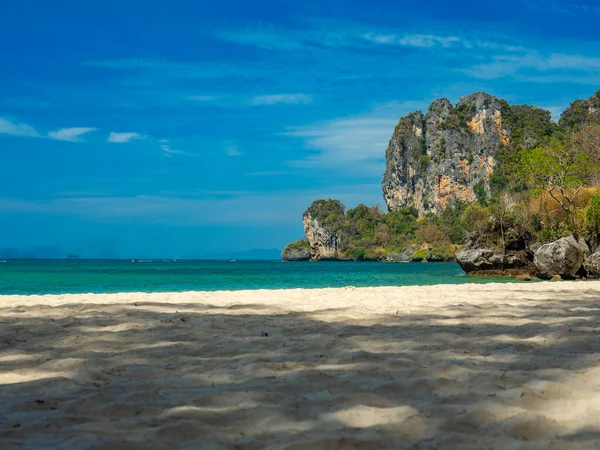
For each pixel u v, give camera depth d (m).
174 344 5.36
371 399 3.22
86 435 2.61
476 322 6.85
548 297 11.32
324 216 167.50
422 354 4.62
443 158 164.62
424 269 64.88
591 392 3.26
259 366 4.20
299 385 3.59
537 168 37.81
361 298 11.24
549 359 4.28
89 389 3.60
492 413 2.87
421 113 181.00
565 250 29.55
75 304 9.55
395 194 180.75
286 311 8.39
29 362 4.54
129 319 7.32
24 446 2.46
